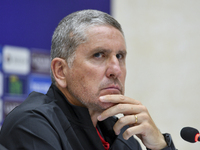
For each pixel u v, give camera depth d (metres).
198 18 7.49
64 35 2.49
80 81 2.40
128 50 6.89
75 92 2.43
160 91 7.05
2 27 4.88
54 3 5.50
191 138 2.51
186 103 7.20
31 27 5.20
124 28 6.86
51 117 2.28
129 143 2.95
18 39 5.05
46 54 5.36
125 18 6.88
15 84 4.97
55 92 2.56
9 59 4.92
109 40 2.40
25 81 5.08
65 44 2.48
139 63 6.97
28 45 5.15
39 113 2.25
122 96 2.38
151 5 7.19
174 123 7.07
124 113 2.39
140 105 2.42
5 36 4.91
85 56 2.39
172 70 7.20
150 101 6.95
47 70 5.36
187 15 7.43
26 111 2.24
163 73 7.12
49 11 5.44
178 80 7.21
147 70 7.02
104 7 6.27
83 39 2.40
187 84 7.26
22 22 5.11
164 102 7.06
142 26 7.07
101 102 2.38
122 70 2.54
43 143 2.10
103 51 2.39
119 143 2.86
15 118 2.24
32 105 2.34
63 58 2.50
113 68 2.37
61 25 2.56
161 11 7.25
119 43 2.45
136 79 6.90
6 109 4.86
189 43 7.37
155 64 7.09
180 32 7.34
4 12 4.92
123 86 2.51
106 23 2.46
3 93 4.83
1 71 4.82
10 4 4.99
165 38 7.22
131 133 2.34
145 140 2.45
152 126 2.43
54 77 2.52
